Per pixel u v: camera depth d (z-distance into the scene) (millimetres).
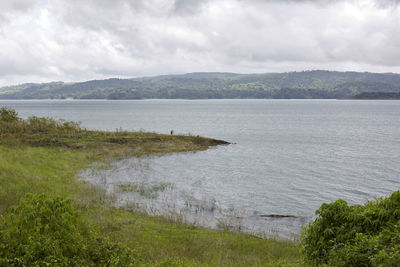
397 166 31406
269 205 18859
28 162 23812
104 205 15828
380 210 7277
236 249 11672
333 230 7750
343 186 23828
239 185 23438
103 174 24375
